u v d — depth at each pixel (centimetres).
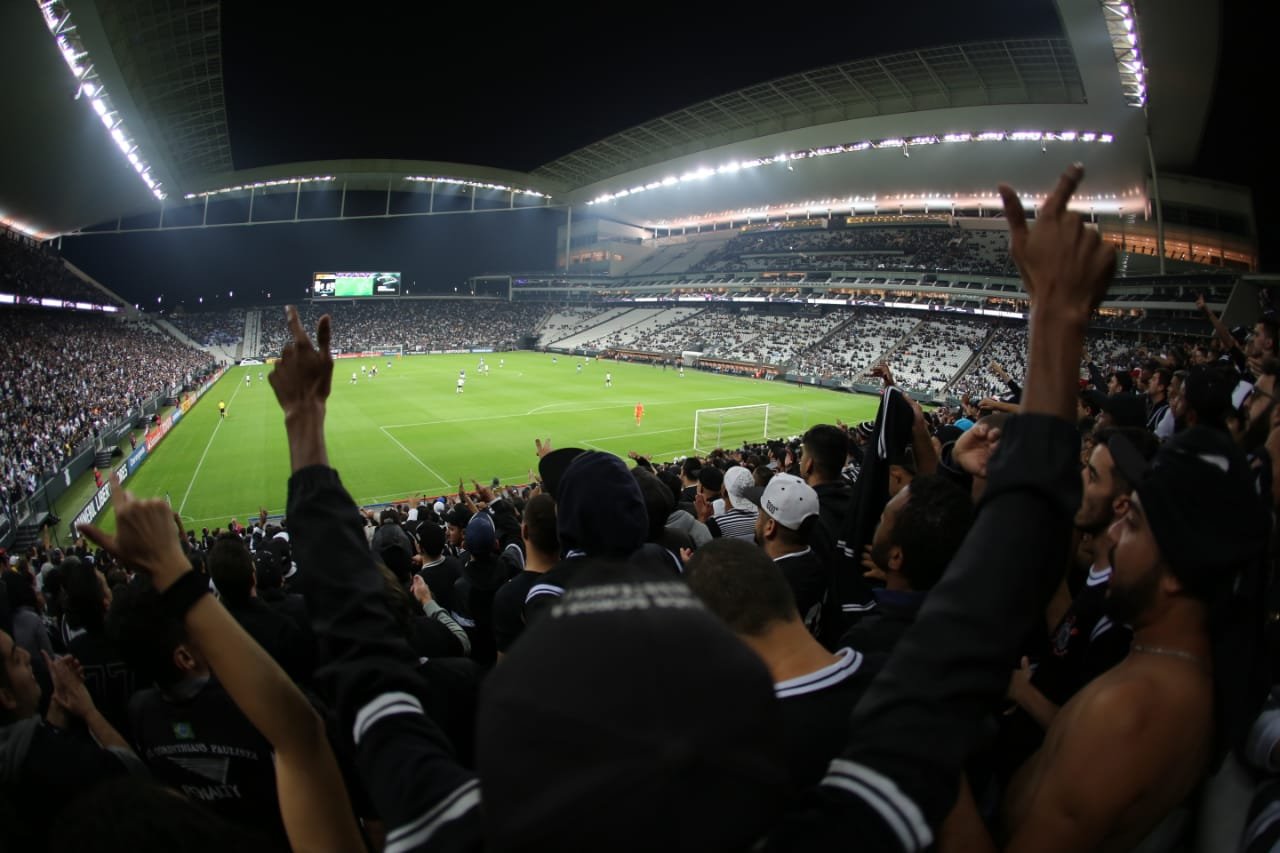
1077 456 134
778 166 7081
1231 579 157
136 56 3847
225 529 2364
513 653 98
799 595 359
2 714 258
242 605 414
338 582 174
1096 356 4897
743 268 8600
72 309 6281
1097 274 138
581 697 83
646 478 486
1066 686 271
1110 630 244
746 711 86
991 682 122
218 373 6397
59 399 3822
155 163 5347
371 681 161
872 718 127
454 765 149
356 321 9438
